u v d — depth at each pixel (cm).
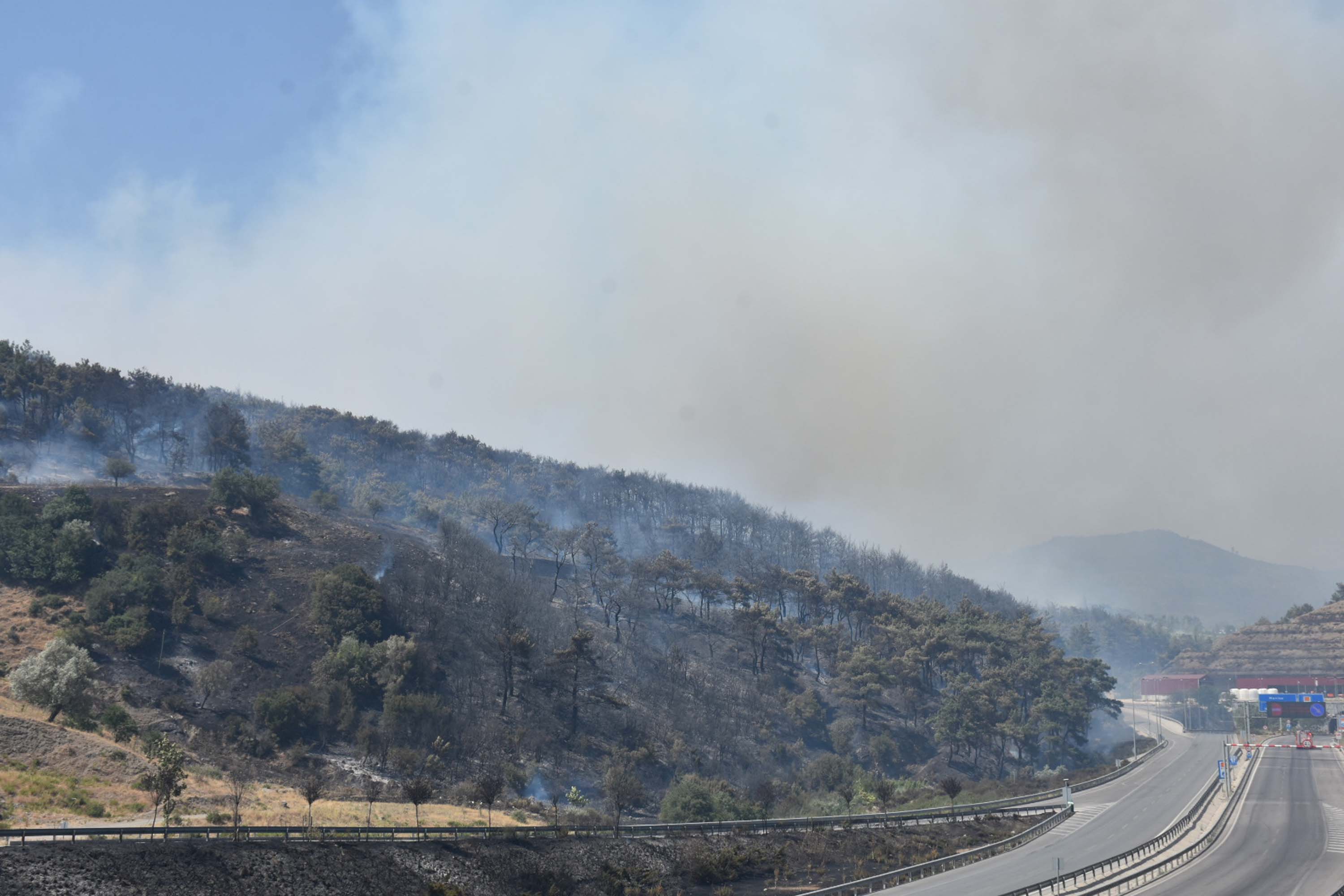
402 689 14175
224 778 10244
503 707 14838
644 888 8294
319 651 14638
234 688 13375
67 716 10606
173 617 14312
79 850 6188
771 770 15862
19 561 14400
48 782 8331
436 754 12975
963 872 8762
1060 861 8094
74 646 11119
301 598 15862
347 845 7419
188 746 11662
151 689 12706
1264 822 10969
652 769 14750
